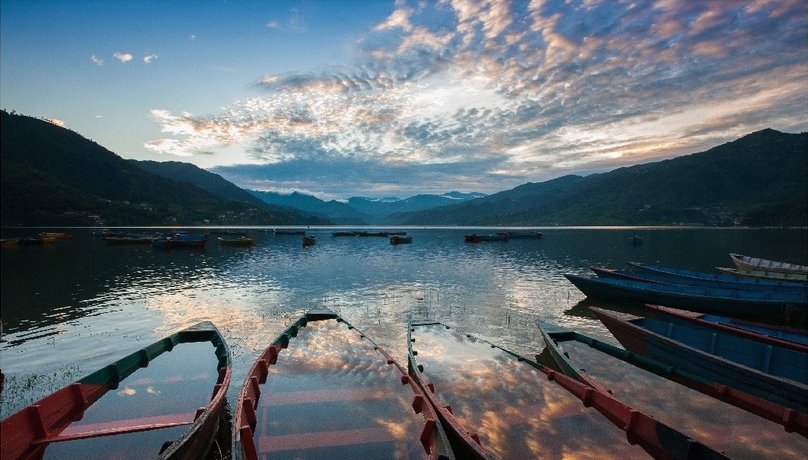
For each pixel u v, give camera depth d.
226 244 88.69
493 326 24.75
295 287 38.03
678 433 9.67
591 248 87.44
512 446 10.57
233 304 30.80
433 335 19.67
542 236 137.62
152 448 10.95
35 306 30.41
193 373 15.75
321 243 101.88
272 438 10.79
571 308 29.73
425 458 9.98
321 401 12.98
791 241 106.94
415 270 49.94
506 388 13.88
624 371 15.77
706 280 34.53
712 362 14.88
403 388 13.95
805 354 14.78
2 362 19.02
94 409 12.95
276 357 16.94
